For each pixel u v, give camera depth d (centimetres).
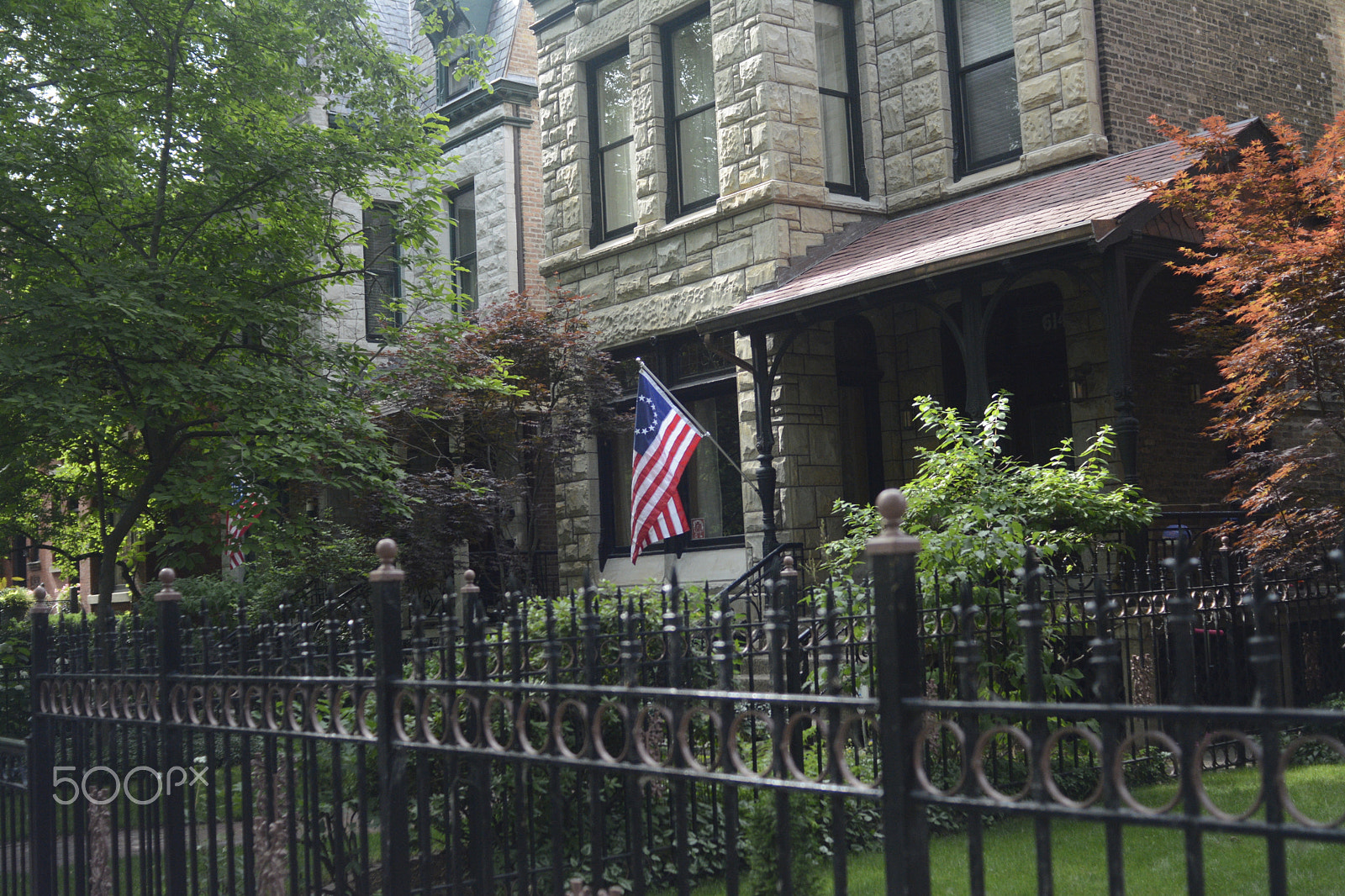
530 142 2067
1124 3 1380
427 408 1563
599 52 1756
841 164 1574
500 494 1631
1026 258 1107
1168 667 870
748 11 1501
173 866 477
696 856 642
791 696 278
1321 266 892
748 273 1506
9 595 2309
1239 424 990
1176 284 1309
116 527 1320
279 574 1581
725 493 1588
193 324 1305
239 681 448
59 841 678
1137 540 1048
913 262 1217
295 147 1328
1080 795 757
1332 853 586
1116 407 1062
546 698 357
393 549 393
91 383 1173
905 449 1521
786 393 1448
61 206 1277
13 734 857
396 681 383
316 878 415
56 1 1221
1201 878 207
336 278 1459
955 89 1505
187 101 1279
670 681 317
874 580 258
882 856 650
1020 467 947
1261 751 202
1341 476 1131
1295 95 1558
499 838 614
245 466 1211
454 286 1569
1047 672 774
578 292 1778
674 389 1633
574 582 1752
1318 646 945
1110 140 1345
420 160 1442
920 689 256
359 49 1380
